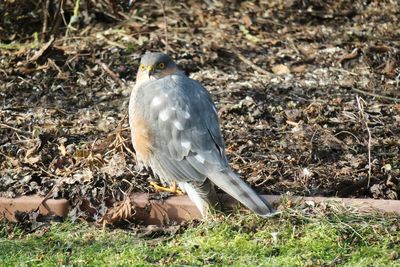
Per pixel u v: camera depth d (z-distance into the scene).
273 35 15.43
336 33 15.48
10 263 9.62
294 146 12.09
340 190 11.05
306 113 12.92
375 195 10.94
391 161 11.75
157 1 16.31
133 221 10.71
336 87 13.82
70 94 13.78
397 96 13.55
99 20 15.80
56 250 9.97
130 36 15.17
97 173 11.10
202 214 10.41
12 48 14.89
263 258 9.61
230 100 13.33
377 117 12.89
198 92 10.97
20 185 11.09
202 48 14.89
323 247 9.74
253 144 12.12
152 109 10.74
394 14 16.08
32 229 10.54
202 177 10.33
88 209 10.82
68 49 14.80
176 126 10.59
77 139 12.33
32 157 11.77
